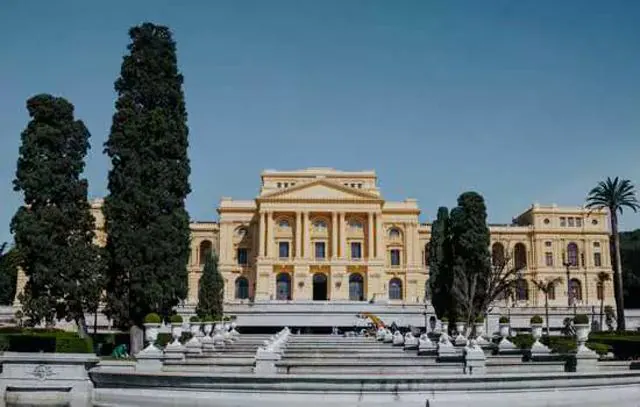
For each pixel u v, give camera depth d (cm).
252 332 9962
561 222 13700
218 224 13288
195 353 3953
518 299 12962
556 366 3516
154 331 3622
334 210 12325
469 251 6744
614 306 12669
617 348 4922
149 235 5156
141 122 5381
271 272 12075
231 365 3400
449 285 6938
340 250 12219
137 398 2856
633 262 13825
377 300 11625
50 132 5266
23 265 5253
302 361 3544
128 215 5197
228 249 12762
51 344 3931
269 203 12369
